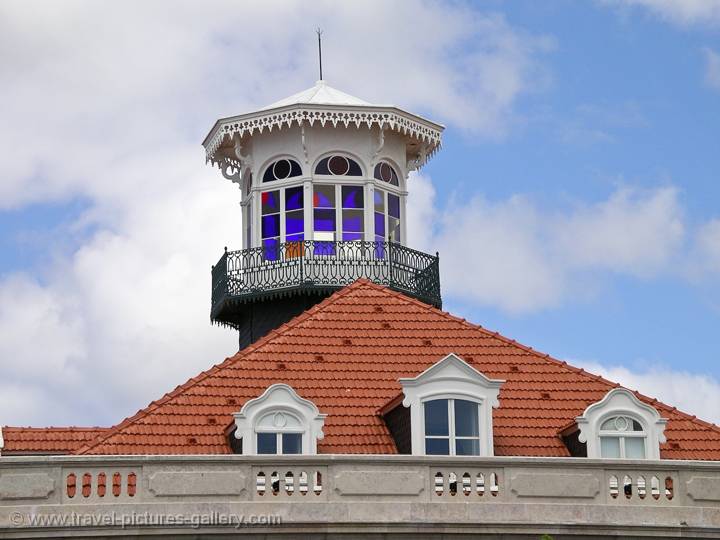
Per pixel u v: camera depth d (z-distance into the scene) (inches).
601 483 2183.8
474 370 2263.8
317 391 2322.8
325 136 2864.2
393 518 2114.9
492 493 2156.7
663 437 2288.4
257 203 2881.4
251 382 2317.9
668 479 2206.0
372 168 2866.6
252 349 2373.3
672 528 2175.2
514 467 2166.6
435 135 2955.2
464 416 2253.9
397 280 2783.0
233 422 2241.6
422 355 2413.9
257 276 2797.7
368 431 2277.3
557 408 2351.1
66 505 2060.8
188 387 2293.3
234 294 2805.1
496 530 2130.9
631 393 2292.1
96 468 2085.4
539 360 2432.3
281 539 2091.5
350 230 2844.5
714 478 2213.3
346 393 2327.8
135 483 2090.3
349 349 2404.0
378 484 2129.7
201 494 2094.0
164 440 2210.9
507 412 2329.0
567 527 2146.9
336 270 2768.2
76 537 2052.2
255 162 2893.7
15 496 2058.3
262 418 2206.0
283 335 2409.0
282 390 2217.0
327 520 2096.5
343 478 2122.3
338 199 2849.4
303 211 2839.6
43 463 2073.1
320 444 2236.7
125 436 2206.0
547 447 2295.8
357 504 2114.9
